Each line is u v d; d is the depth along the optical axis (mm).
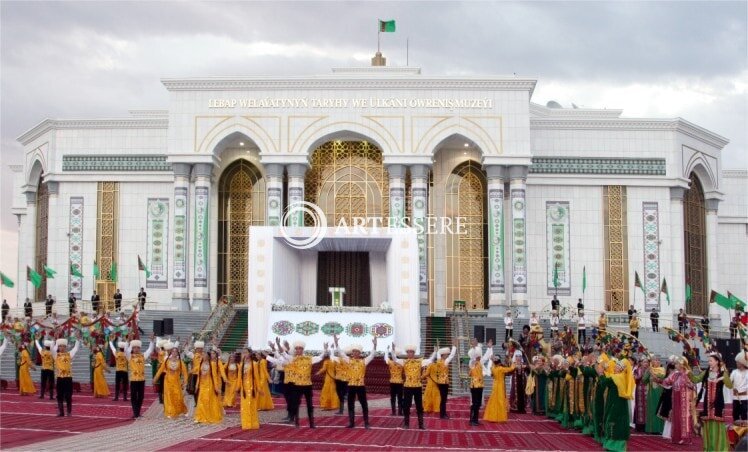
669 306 43719
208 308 42312
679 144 44656
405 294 31453
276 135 42094
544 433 19578
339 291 34531
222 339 37094
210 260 44594
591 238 44188
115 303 41438
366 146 45094
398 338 31125
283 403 26125
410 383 19922
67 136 45438
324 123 42094
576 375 20359
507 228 42750
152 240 44625
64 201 45250
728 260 51938
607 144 44531
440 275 44562
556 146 44531
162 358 23609
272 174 42094
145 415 22156
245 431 19016
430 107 42062
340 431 19234
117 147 45219
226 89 42375
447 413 23594
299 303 35562
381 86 42219
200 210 42312
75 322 34031
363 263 38250
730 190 52281
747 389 17688
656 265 44125
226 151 45250
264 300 31078
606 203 44500
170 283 44344
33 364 30922
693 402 18609
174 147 42219
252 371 19641
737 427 15992
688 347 25234
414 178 42031
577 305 41500
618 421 16703
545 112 48312
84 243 44938
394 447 16688
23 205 53125
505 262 42906
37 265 47594
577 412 20094
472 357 21094
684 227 45688
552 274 43969
